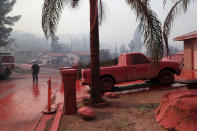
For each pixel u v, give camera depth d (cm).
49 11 537
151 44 450
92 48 603
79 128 411
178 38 1494
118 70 838
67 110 523
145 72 855
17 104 684
